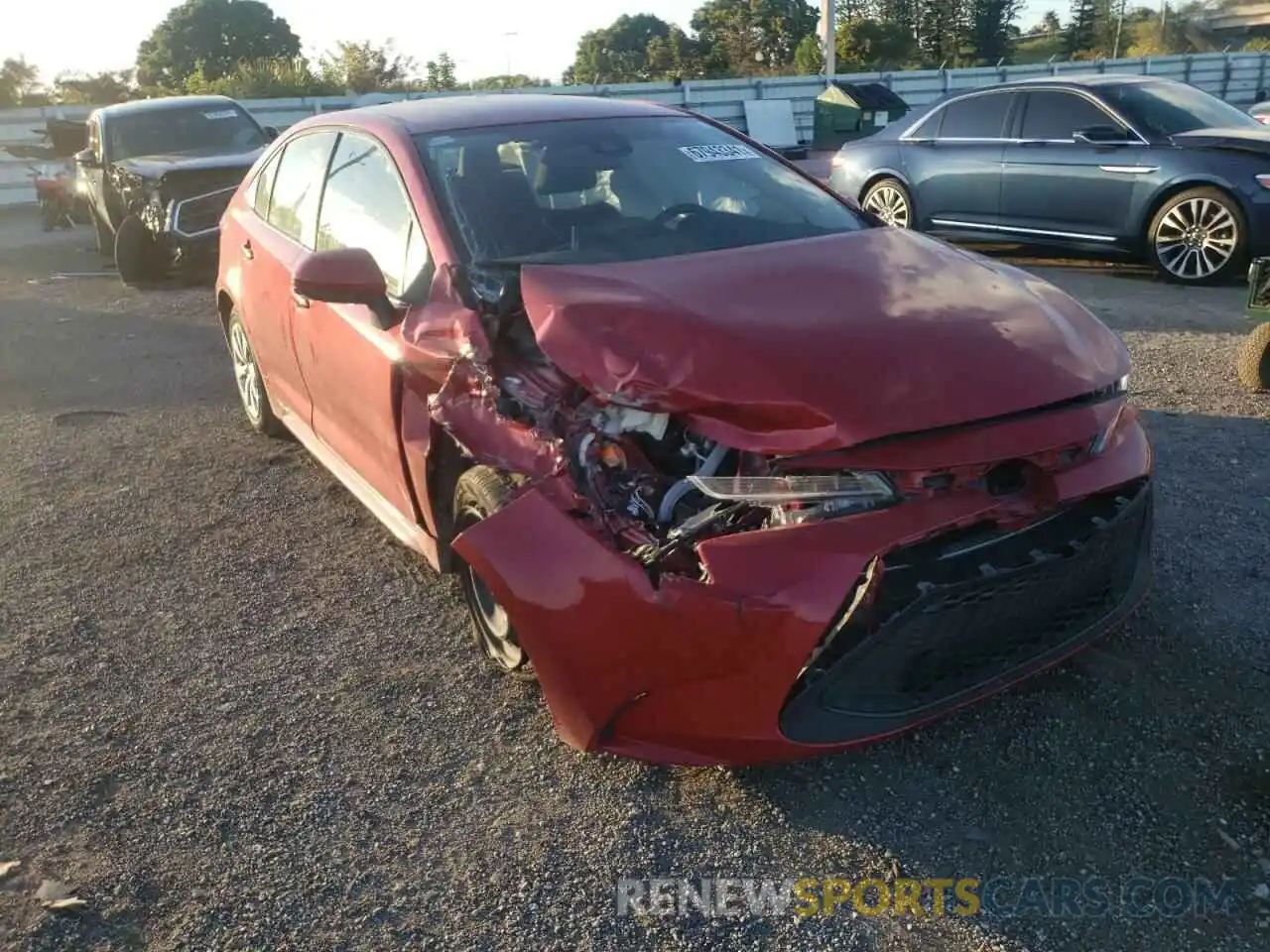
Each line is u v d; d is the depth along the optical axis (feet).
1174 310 25.39
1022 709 10.50
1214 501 14.74
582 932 8.24
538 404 9.85
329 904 8.60
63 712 11.34
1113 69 91.97
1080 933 8.00
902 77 87.56
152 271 36.11
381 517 13.79
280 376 16.79
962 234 32.94
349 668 11.94
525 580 9.21
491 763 10.25
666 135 14.37
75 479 18.01
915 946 7.99
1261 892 8.25
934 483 8.59
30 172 61.72
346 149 14.73
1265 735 9.97
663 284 10.45
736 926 8.24
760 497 8.48
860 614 8.44
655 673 8.72
